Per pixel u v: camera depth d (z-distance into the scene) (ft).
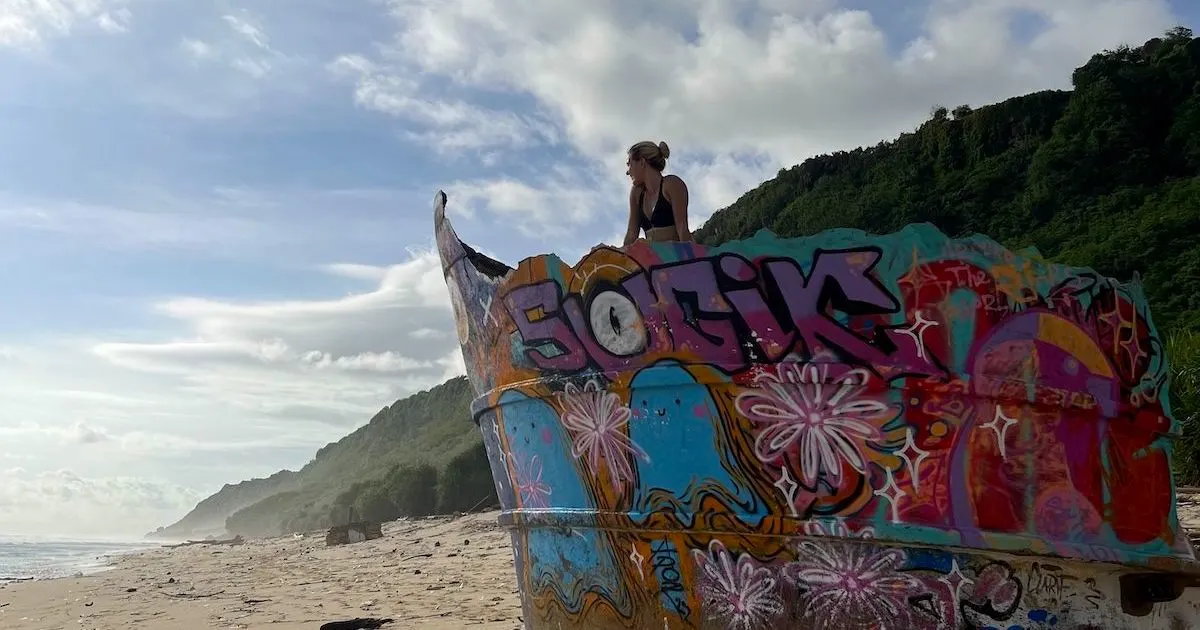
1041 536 16.31
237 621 38.14
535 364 18.78
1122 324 18.16
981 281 16.29
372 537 133.69
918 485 15.84
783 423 16.19
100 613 46.98
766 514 16.29
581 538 18.63
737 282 16.38
